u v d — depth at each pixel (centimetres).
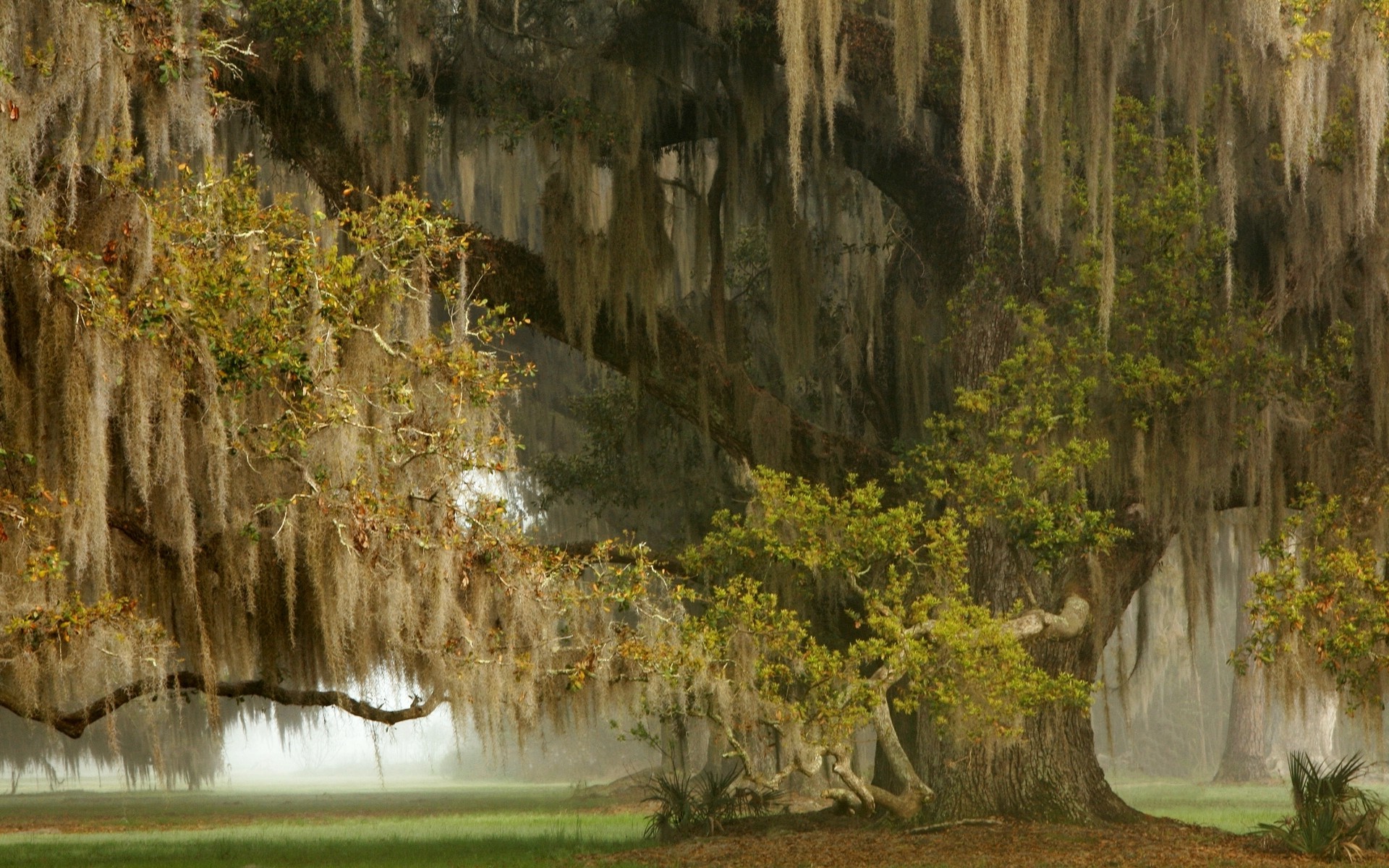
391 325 1570
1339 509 1861
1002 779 2034
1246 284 2069
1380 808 1761
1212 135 2003
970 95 1764
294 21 1869
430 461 1537
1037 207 2067
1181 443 1919
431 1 2019
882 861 1680
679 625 1747
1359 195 1762
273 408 1502
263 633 1686
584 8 2222
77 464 1252
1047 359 1855
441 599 1507
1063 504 1806
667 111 2336
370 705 1717
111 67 1354
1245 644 1705
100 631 1304
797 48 1781
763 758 2217
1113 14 1831
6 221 1244
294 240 1422
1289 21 1717
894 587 1725
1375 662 1628
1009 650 1639
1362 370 1998
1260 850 1775
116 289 1316
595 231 2078
